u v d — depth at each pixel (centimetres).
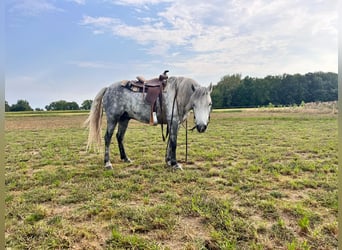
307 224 221
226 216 240
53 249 194
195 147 656
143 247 194
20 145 762
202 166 446
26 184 352
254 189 325
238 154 559
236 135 918
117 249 193
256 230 216
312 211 256
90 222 238
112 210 255
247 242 201
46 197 298
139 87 429
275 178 370
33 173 420
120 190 320
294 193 311
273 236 210
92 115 459
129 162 484
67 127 1484
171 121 418
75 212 257
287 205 265
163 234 211
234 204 277
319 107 2908
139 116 435
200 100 374
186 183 350
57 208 274
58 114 3086
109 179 369
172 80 420
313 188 329
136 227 222
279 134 928
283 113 2436
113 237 207
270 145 684
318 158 512
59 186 344
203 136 901
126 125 493
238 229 218
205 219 239
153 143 752
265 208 261
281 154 554
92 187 333
